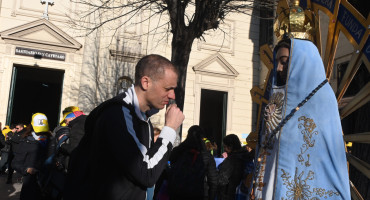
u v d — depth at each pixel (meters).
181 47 5.98
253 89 2.72
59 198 3.60
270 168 1.81
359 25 1.92
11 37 12.56
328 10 2.17
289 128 1.75
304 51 1.83
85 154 1.53
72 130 3.50
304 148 1.70
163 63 1.59
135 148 1.39
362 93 1.87
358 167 1.88
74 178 1.51
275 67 2.00
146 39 14.16
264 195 1.79
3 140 9.25
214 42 15.69
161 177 3.55
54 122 20.41
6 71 12.53
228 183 3.32
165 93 1.59
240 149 3.51
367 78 2.55
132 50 13.92
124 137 1.39
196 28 5.87
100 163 1.43
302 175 1.68
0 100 12.36
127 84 13.84
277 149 1.78
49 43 12.95
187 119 14.70
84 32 13.27
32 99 20.14
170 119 1.63
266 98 2.54
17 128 9.84
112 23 13.73
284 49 1.93
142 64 1.62
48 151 4.19
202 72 15.22
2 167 10.44
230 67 15.55
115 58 13.82
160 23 14.27
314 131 1.70
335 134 1.70
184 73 5.98
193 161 3.30
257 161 1.94
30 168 4.12
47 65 12.98
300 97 1.78
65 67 13.18
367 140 1.72
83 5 13.43
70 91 13.12
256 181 1.87
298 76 1.80
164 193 3.49
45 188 3.68
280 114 1.82
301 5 2.44
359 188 2.27
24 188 4.23
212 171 3.30
